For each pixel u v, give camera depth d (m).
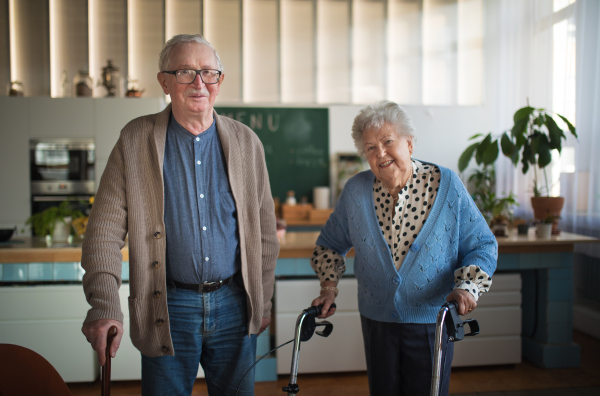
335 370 2.55
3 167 4.22
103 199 1.22
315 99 5.07
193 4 4.87
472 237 1.37
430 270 1.34
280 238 2.78
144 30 4.80
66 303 2.37
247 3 4.96
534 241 2.58
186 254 1.25
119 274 1.18
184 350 1.28
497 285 2.61
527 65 4.16
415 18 5.14
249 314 1.35
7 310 2.33
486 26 5.09
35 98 4.23
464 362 2.60
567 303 2.69
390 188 1.37
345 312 2.55
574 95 3.46
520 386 2.46
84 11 4.75
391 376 1.39
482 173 4.58
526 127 3.06
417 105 5.11
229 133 1.34
